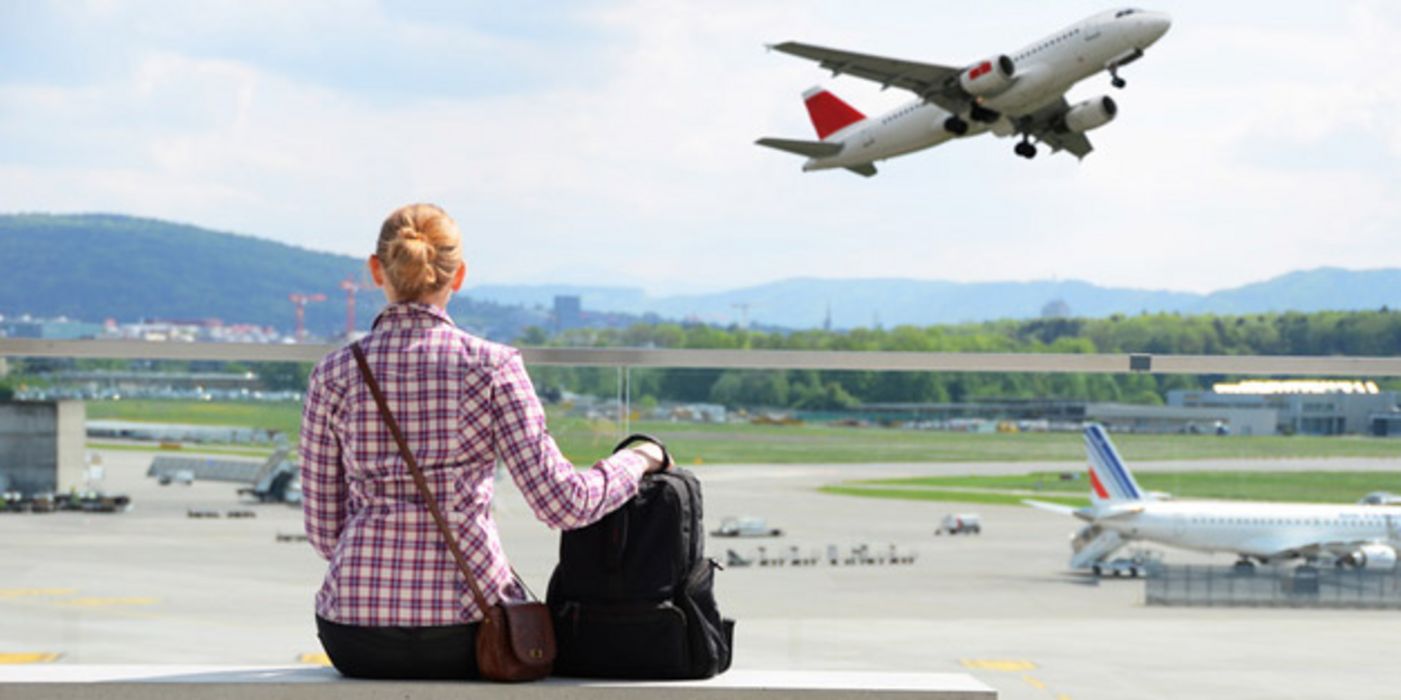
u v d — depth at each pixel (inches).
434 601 142.4
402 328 146.3
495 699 144.4
